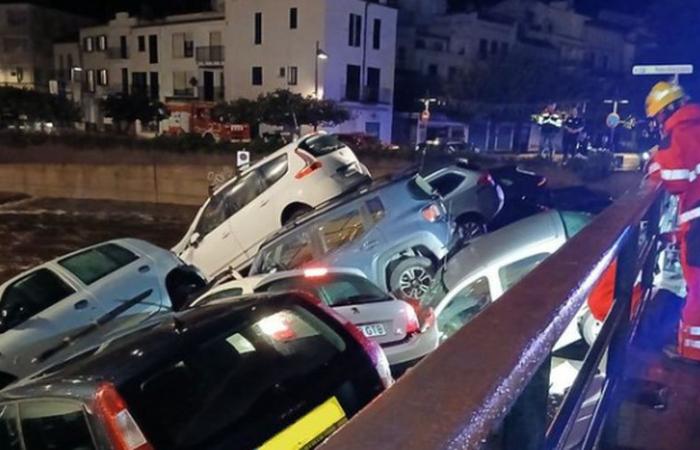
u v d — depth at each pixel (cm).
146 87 4362
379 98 3828
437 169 933
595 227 155
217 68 3978
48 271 805
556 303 87
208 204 1023
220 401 323
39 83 4969
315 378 349
